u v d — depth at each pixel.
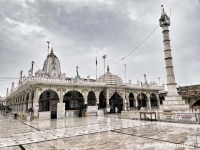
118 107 33.41
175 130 10.81
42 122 18.02
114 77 33.97
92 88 28.75
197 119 13.48
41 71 29.33
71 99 30.52
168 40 21.02
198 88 35.97
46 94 29.91
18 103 35.28
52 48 34.94
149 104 36.47
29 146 7.69
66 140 8.76
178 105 19.56
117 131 11.06
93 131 11.31
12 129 13.25
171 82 20.48
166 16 21.14
